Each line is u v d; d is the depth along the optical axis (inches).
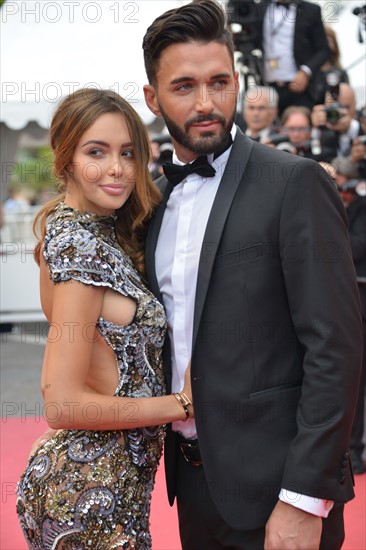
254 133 192.1
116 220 81.7
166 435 82.3
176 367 79.4
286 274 71.4
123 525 74.3
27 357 269.9
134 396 75.5
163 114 76.5
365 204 157.4
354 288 71.9
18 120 268.7
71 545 73.4
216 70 73.2
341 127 196.9
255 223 73.2
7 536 127.6
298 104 216.1
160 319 76.6
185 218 78.3
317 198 71.6
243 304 73.5
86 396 72.7
